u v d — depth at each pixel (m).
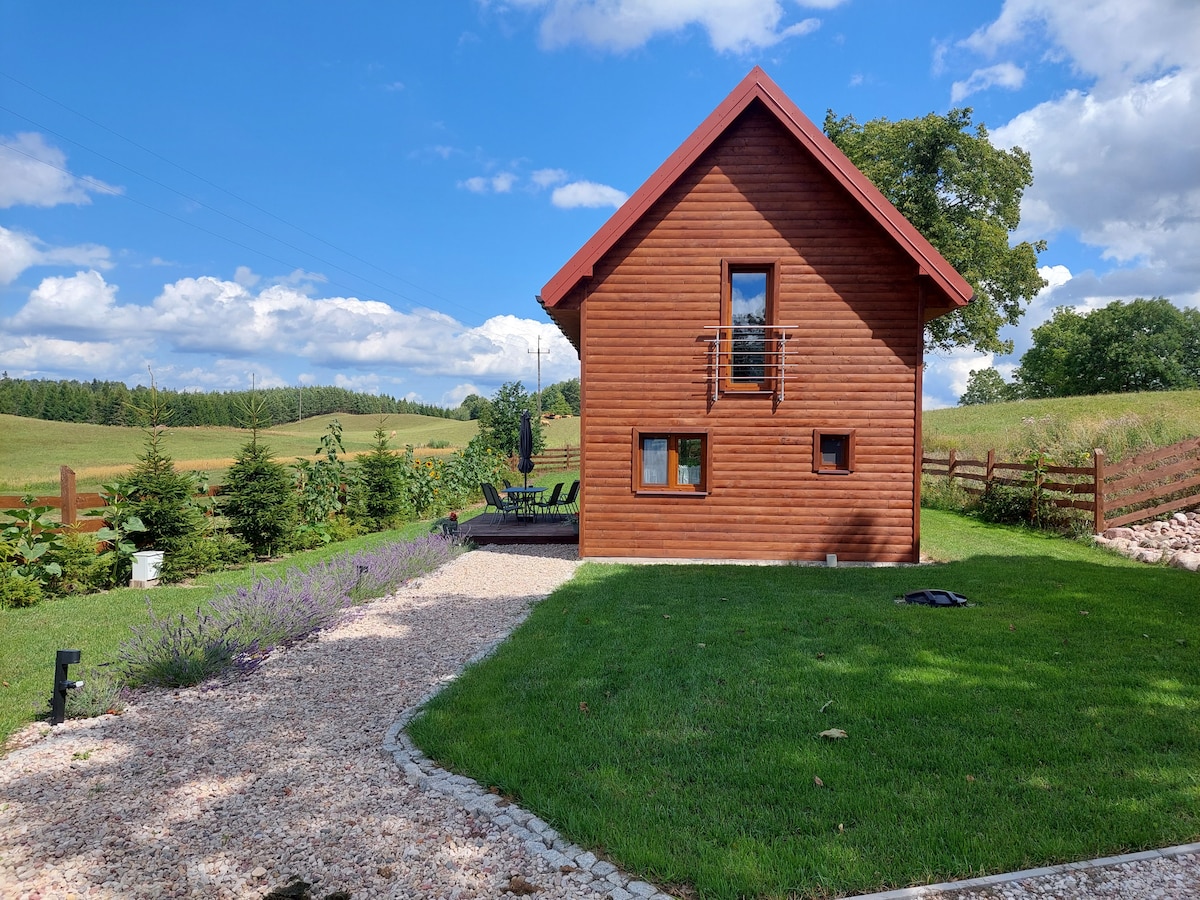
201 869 3.15
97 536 10.10
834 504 11.37
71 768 4.21
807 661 5.88
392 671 6.04
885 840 3.23
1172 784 3.77
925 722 4.61
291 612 7.14
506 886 3.00
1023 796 3.64
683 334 11.52
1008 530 14.84
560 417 75.44
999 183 30.38
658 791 3.71
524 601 8.69
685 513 11.62
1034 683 5.31
